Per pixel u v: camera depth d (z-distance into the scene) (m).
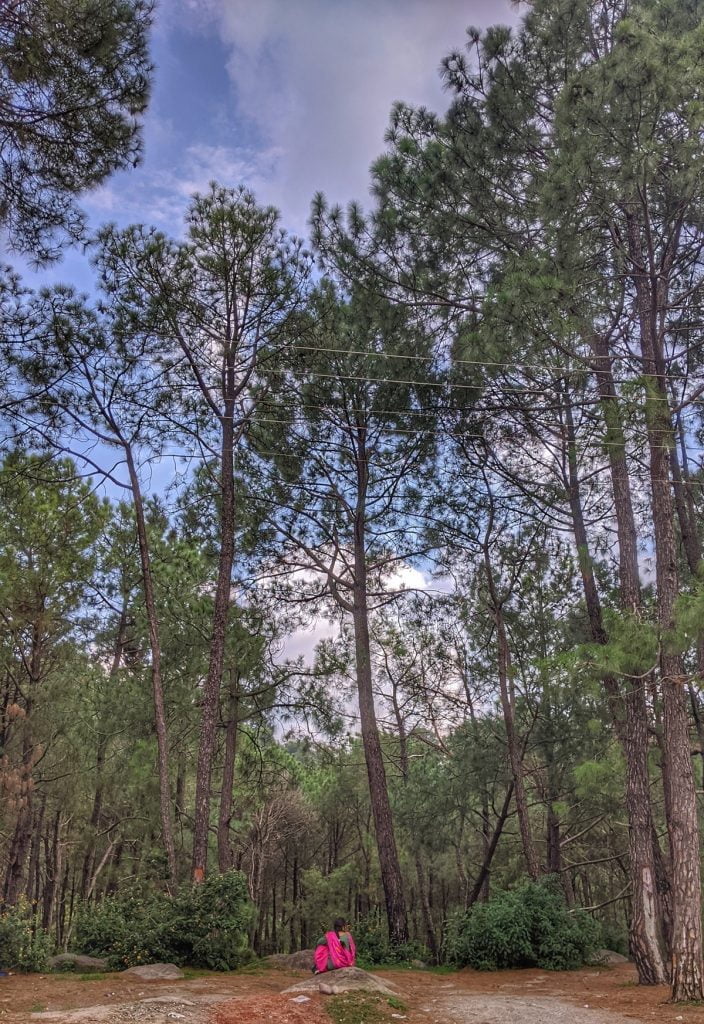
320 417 19.42
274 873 41.72
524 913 16.23
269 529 20.67
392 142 15.65
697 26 11.45
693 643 10.45
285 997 9.32
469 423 17.55
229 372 17.97
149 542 22.94
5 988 10.45
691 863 10.69
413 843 24.03
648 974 12.85
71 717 19.00
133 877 22.00
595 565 18.97
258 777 23.72
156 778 21.25
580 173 11.00
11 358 15.77
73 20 8.78
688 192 10.88
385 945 17.69
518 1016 9.23
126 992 10.31
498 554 21.30
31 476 17.61
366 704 19.64
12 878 17.62
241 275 17.31
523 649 21.36
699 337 14.64
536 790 24.44
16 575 19.12
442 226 15.12
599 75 10.55
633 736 14.66
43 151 9.49
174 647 21.38
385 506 20.78
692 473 17.00
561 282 11.21
